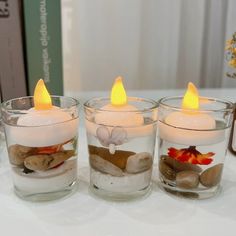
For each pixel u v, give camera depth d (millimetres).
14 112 278
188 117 281
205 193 287
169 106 291
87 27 603
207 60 662
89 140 287
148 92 595
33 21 453
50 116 272
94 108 281
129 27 609
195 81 660
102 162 278
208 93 577
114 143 271
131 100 310
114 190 280
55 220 258
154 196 290
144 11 609
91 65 626
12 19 444
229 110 284
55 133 270
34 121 266
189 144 278
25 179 277
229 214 267
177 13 610
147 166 286
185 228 250
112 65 630
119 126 269
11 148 277
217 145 282
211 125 277
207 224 255
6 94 470
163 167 296
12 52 457
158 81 647
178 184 287
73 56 617
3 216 261
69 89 633
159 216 263
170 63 639
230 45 428
